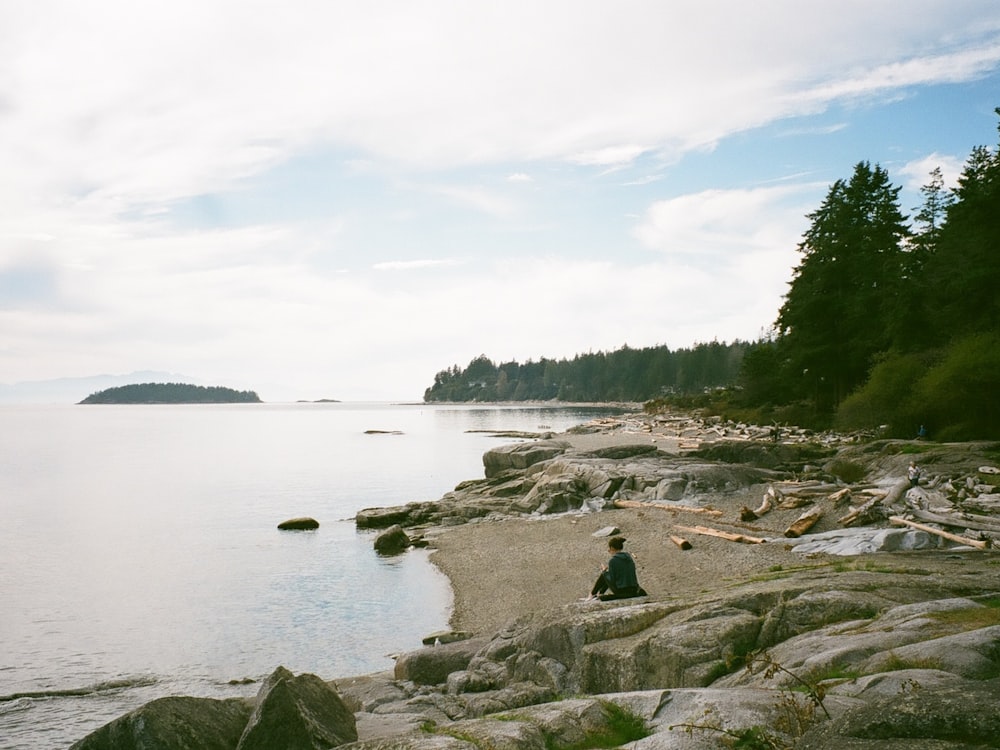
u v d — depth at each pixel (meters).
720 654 8.62
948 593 10.09
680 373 197.00
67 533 31.28
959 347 36.56
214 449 84.19
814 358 56.94
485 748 5.41
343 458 70.94
